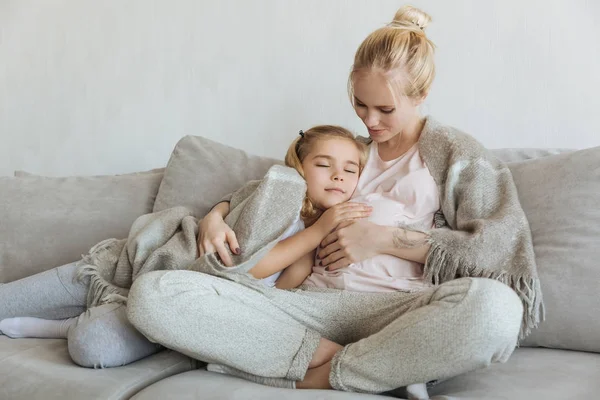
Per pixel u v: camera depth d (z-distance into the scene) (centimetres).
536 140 179
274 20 202
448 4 184
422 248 132
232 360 114
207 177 169
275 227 140
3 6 234
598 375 111
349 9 193
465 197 138
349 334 130
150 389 107
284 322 122
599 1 171
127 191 177
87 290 147
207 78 211
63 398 106
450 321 104
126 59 221
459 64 184
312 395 101
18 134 235
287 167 150
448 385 114
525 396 102
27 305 146
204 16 211
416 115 150
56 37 229
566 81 175
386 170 150
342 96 195
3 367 118
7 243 170
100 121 225
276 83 203
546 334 128
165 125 217
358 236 138
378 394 111
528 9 177
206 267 132
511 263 127
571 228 133
